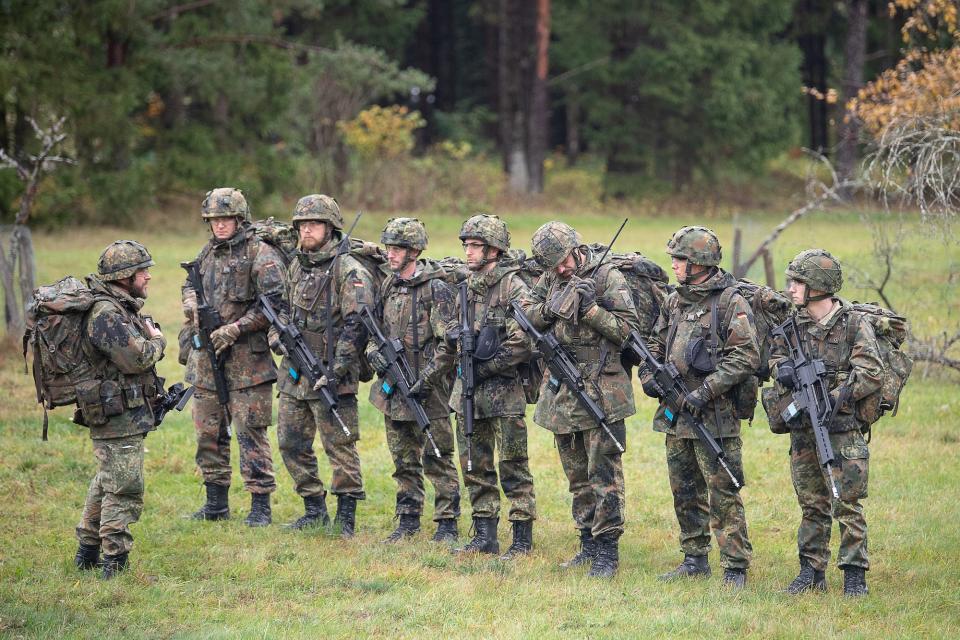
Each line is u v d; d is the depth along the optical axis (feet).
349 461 62.69
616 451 55.26
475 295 58.80
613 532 55.62
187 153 229.45
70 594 51.57
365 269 62.18
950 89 101.45
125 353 51.29
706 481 54.08
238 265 62.80
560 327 55.72
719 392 52.06
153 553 58.39
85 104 204.33
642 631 47.39
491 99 376.68
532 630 47.44
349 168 257.75
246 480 64.13
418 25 365.81
